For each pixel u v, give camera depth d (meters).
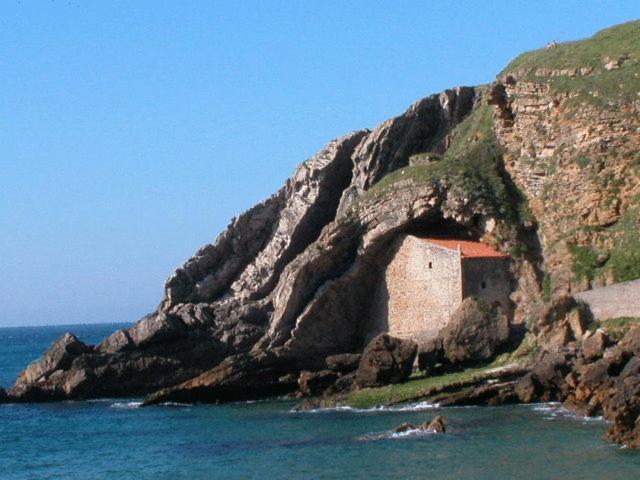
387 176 121.75
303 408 98.69
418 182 116.12
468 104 130.25
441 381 95.50
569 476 64.12
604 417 80.94
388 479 66.94
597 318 98.44
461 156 120.12
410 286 115.00
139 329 122.44
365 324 120.06
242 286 126.31
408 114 128.25
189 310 123.25
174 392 112.50
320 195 127.44
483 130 123.75
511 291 110.69
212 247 127.81
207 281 126.38
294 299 117.81
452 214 114.38
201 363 121.62
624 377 79.56
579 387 85.06
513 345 101.19
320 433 84.38
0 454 87.94
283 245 126.31
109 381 120.62
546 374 89.81
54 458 85.06
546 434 76.19
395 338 101.19
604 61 114.88
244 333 122.06
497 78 124.94
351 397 97.94
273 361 114.88
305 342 117.00
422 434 79.69
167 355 121.75
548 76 117.25
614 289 97.81
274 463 74.69
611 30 120.69
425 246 113.06
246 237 128.50
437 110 129.75
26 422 105.19
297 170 129.50
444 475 66.75
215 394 112.25
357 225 118.50
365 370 99.75
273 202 129.38
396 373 99.19
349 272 118.62
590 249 107.44
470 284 109.12
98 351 123.12
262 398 113.25
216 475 72.62
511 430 78.44
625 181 108.75
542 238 112.94
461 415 86.19
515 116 118.44
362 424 86.88
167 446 85.88
